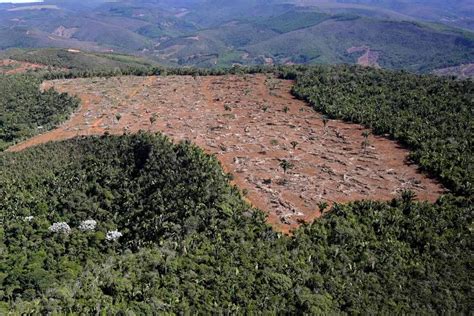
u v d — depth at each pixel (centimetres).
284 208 8262
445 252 7019
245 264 6362
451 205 8062
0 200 9431
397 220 7669
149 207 8456
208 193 7875
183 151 10075
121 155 10838
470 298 6191
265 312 5609
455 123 11400
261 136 12038
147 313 5428
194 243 6800
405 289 6341
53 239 8275
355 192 8900
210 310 5584
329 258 6756
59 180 10100
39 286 6925
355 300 6016
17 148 12444
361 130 12150
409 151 10656
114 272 6347
